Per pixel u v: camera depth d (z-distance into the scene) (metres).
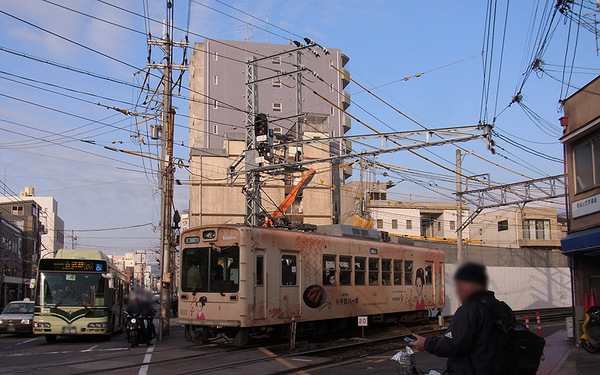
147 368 11.98
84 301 19.39
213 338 16.50
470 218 28.05
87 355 14.70
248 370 11.77
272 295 15.80
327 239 18.44
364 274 20.12
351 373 11.62
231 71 59.56
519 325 4.20
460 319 4.03
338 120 60.97
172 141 22.72
